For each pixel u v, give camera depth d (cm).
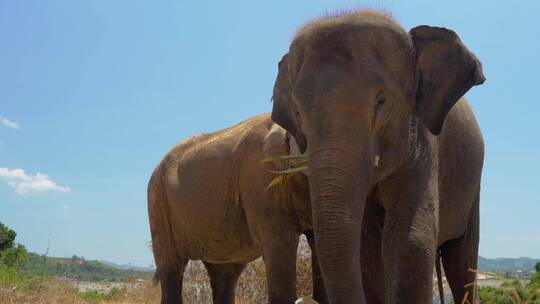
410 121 521
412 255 509
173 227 880
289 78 505
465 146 655
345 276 403
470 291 702
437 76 500
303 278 1153
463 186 656
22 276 1379
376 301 617
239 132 756
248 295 1243
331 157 418
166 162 894
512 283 394
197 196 798
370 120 443
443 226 652
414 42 508
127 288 1517
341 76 441
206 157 788
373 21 474
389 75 462
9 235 3484
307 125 436
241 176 707
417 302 502
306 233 684
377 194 557
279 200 647
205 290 1322
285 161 631
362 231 604
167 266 893
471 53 509
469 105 711
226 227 764
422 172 531
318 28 470
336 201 410
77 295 1386
